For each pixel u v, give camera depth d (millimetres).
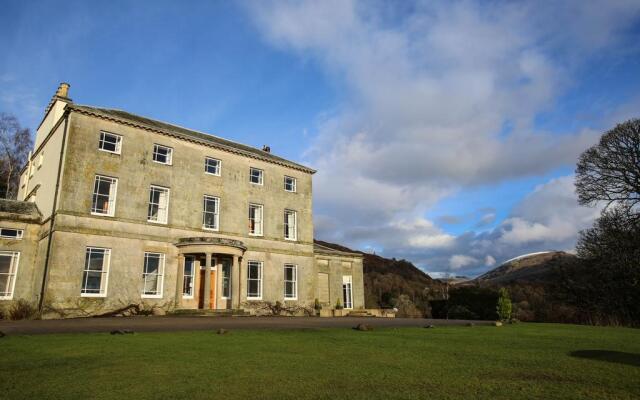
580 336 13383
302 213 33312
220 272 27500
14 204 24922
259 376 6785
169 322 17125
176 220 26078
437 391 5820
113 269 23031
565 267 35281
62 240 21625
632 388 5859
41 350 9188
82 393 5762
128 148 24906
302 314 30844
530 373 6984
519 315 35781
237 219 29156
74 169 22641
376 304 58125
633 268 29750
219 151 29188
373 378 6648
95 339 11047
